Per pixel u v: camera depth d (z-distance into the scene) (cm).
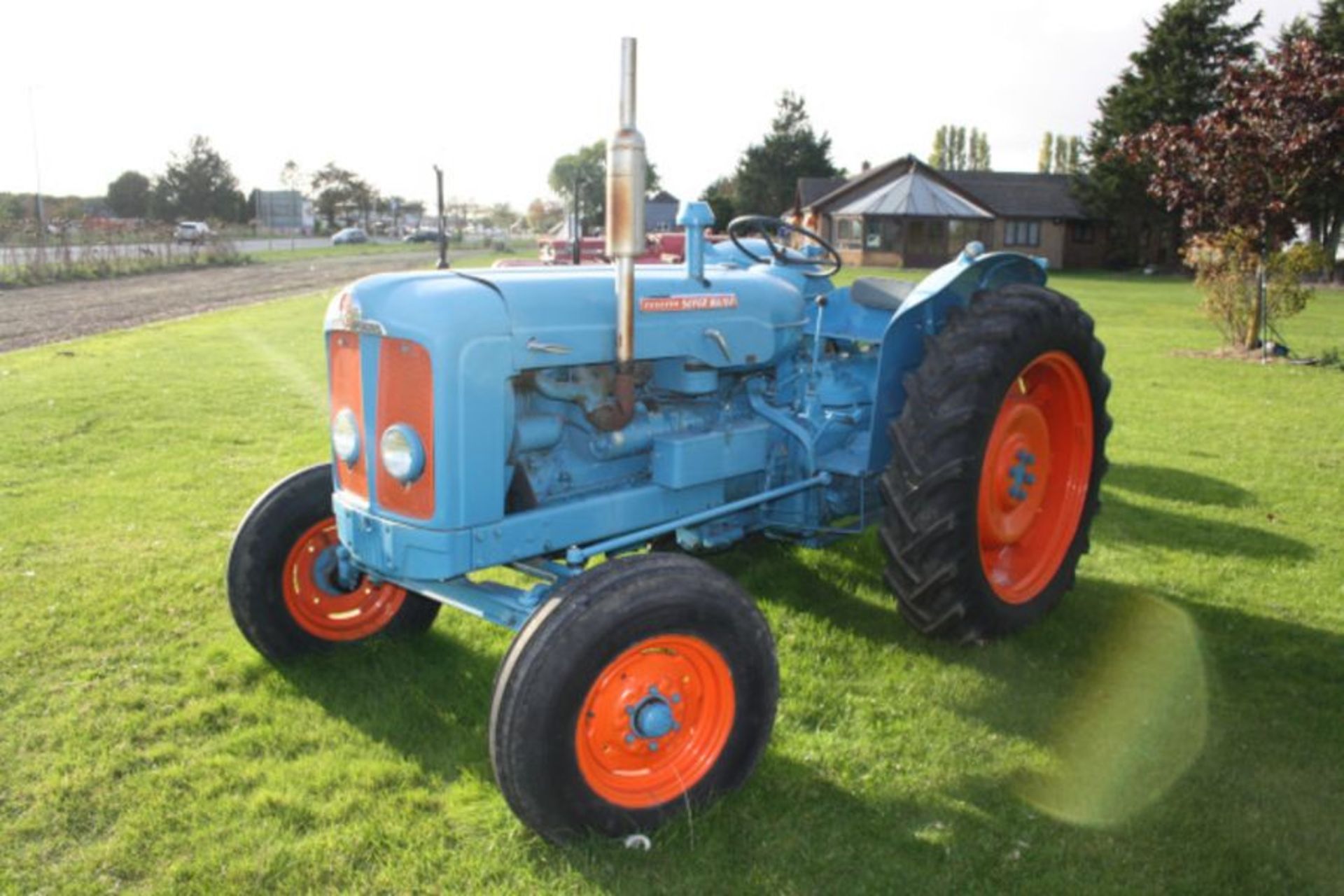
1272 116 1137
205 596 409
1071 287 2716
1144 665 353
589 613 240
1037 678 343
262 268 3048
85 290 2147
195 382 930
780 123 5381
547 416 298
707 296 327
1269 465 634
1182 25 3400
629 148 264
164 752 292
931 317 362
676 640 254
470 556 274
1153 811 269
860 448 381
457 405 264
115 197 6806
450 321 262
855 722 314
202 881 238
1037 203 3947
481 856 247
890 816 266
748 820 263
